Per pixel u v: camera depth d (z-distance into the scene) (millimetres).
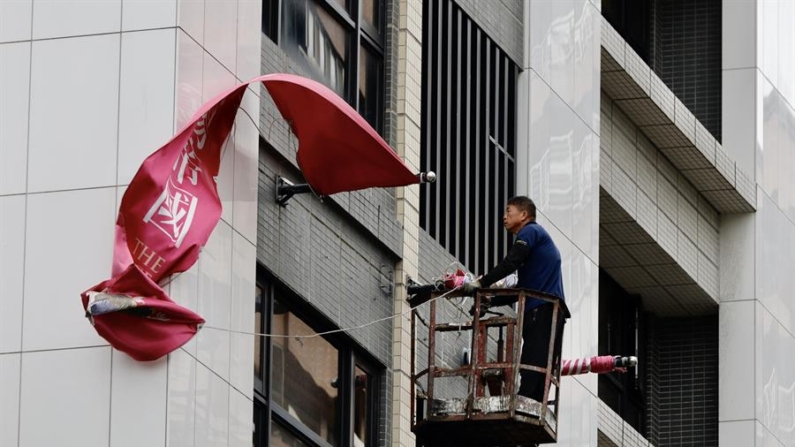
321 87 28000
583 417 38469
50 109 27031
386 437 31469
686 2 48375
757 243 47281
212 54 27453
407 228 32594
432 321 29047
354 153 28578
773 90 48875
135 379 26000
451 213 34438
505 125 36781
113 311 25812
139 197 26234
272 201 29391
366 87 32531
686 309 47219
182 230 26406
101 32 27141
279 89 28078
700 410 46844
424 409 32688
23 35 27328
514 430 28703
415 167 32844
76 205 26672
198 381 26391
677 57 48219
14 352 26375
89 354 26188
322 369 30562
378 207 31984
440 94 34250
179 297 26312
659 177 45219
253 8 28359
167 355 26062
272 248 29281
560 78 38656
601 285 46188
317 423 30344
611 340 46219
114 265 26078
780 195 48812
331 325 30688
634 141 44375
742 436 46188
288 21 30656
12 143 27000
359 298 31328
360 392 31375
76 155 26828
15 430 26125
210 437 26469
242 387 27156
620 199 43250
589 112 39719
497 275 28422
